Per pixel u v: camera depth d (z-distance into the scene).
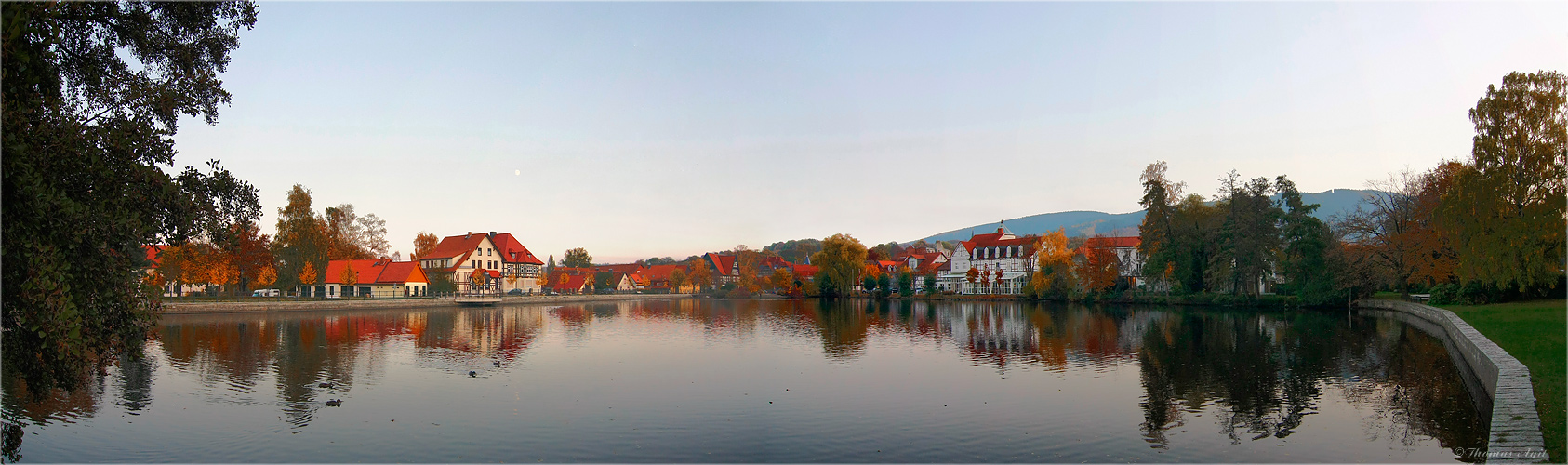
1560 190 52.31
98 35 17.83
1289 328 57.34
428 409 27.08
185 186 18.66
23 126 14.23
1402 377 33.44
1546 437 19.00
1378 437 22.80
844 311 92.69
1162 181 93.75
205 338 52.12
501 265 150.38
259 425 24.48
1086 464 20.50
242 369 36.16
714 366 37.84
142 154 17.22
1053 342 49.47
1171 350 44.50
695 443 22.72
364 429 24.16
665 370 36.56
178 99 18.20
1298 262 81.38
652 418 25.92
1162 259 92.06
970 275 130.50
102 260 16.44
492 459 20.92
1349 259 78.06
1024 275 129.88
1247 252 84.12
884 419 25.62
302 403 28.05
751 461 20.83
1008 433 23.75
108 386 30.73
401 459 20.86
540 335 56.44
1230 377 33.91
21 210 13.80
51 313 13.98
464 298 115.62
